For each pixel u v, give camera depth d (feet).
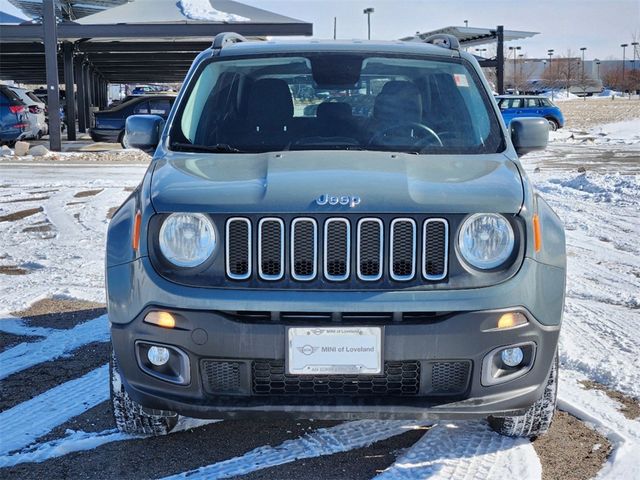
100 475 10.80
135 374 10.34
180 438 11.96
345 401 10.03
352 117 13.48
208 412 10.03
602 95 321.52
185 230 10.05
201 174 11.21
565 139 86.22
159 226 10.26
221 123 13.46
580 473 10.69
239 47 15.17
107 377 14.52
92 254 25.22
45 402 13.35
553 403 11.21
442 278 10.00
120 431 12.12
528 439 11.70
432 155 12.48
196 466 11.06
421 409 9.93
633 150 72.59
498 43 108.37
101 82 131.64
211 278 10.02
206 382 10.13
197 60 14.92
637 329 17.16
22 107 72.38
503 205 10.23
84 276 22.33
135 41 90.22
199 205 10.11
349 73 14.19
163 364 10.25
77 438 11.92
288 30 67.67
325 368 9.86
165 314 9.98
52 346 16.30
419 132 13.23
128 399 11.32
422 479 10.49
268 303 9.75
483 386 10.09
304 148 12.80
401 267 10.06
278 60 14.60
